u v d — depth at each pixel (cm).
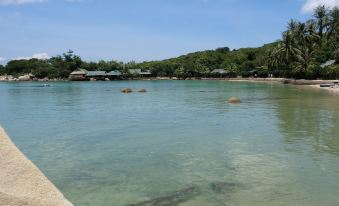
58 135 2414
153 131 2527
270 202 1228
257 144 2070
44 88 9956
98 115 3469
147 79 18038
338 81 8119
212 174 1525
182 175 1517
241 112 3556
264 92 6575
